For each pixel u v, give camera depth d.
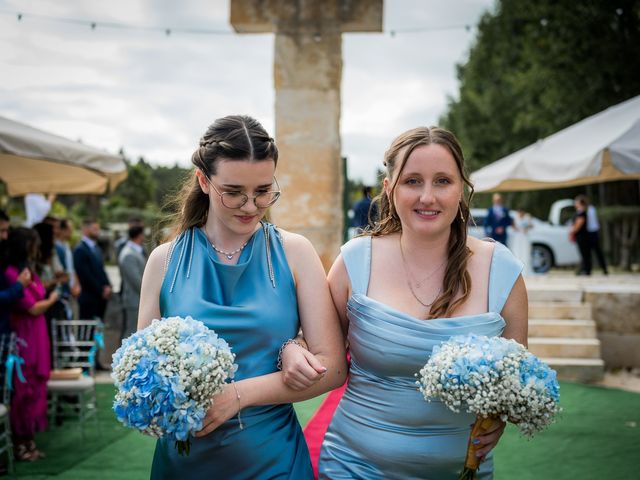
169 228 2.25
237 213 1.91
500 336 2.10
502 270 2.11
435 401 2.01
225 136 1.87
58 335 6.06
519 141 24.80
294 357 1.90
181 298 2.00
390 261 2.20
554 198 23.97
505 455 4.74
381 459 2.05
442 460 2.02
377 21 7.03
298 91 7.17
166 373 1.68
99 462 4.64
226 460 1.99
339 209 7.26
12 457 4.43
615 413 5.75
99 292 7.79
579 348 7.10
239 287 2.04
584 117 19.36
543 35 19.38
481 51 24.73
